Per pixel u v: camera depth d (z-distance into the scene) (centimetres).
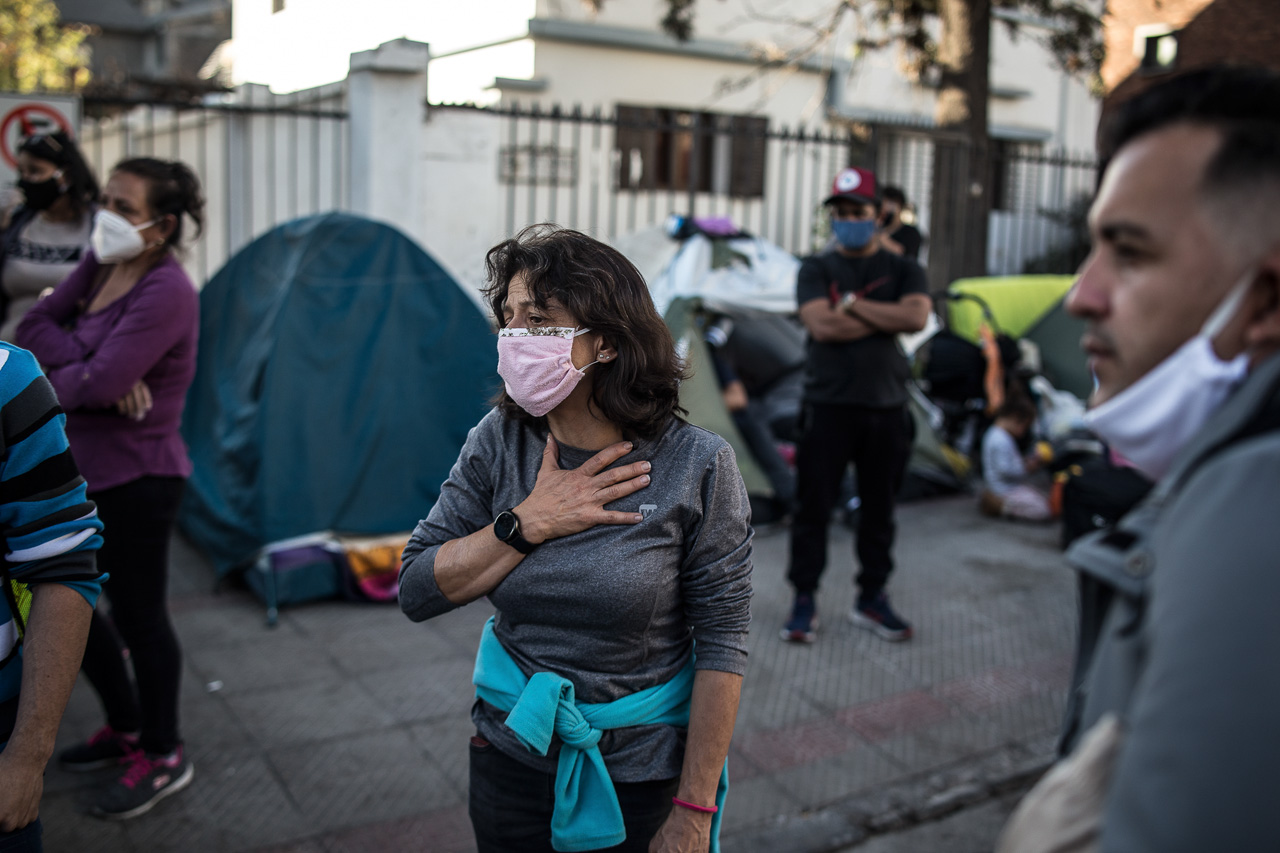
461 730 364
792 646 448
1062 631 472
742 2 1173
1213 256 89
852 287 449
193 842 293
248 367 512
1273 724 72
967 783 340
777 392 663
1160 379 93
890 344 444
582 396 181
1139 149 93
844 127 1234
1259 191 87
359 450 495
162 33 2397
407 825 305
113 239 293
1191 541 81
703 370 600
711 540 179
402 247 521
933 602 505
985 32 902
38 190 381
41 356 306
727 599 179
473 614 476
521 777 184
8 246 396
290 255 520
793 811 321
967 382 739
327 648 432
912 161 1295
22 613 179
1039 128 1424
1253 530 77
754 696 399
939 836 314
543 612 178
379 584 488
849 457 450
